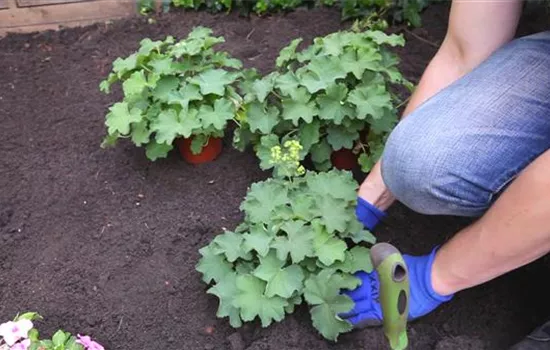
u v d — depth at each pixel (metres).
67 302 1.84
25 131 2.34
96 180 2.16
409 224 2.00
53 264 1.93
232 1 2.85
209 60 2.18
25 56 2.67
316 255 1.70
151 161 2.20
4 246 1.98
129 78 2.09
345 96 1.96
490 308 1.81
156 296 1.85
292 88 1.98
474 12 1.71
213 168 2.17
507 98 1.60
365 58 2.02
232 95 2.09
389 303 1.57
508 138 1.56
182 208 2.07
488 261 1.51
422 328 1.78
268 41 2.70
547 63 1.66
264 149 1.97
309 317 1.77
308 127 2.00
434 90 1.83
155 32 2.78
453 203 1.58
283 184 1.85
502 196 1.44
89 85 2.53
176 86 2.09
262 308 1.66
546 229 1.38
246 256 1.74
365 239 1.78
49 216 2.06
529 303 1.82
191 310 1.82
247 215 1.84
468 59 1.79
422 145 1.56
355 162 2.13
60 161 2.23
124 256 1.95
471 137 1.55
